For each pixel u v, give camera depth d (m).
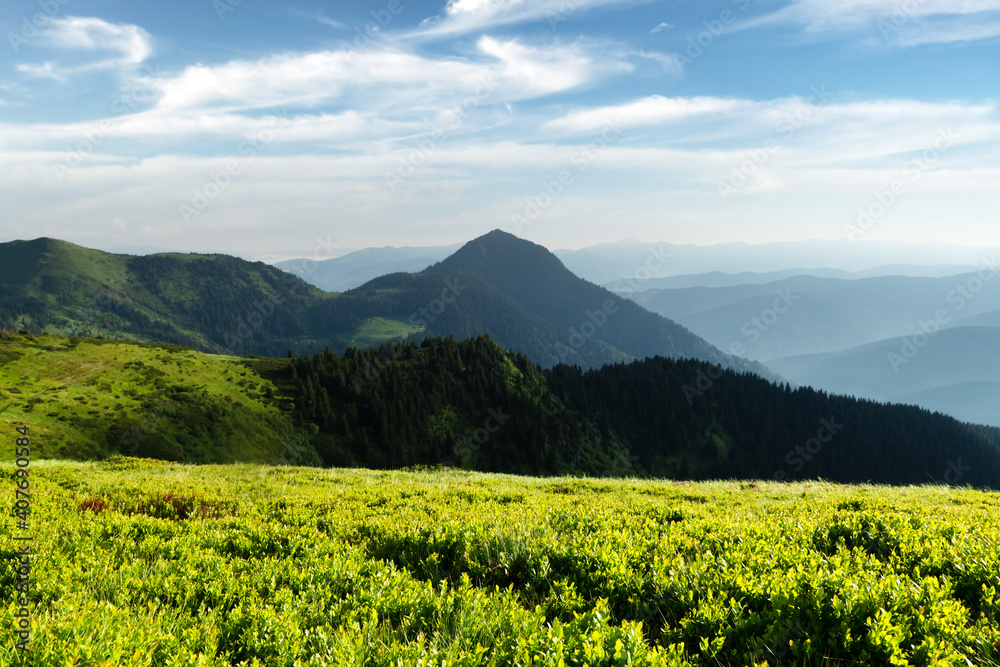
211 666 4.30
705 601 5.33
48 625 4.60
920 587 5.25
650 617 5.45
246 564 7.30
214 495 15.08
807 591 5.15
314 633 4.99
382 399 168.25
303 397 158.75
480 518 10.18
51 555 7.29
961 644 4.38
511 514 11.09
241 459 126.06
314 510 12.97
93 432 106.88
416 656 4.35
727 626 4.82
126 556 7.68
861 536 7.85
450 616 5.32
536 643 4.40
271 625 4.97
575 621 4.88
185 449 117.62
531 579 6.60
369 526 10.03
